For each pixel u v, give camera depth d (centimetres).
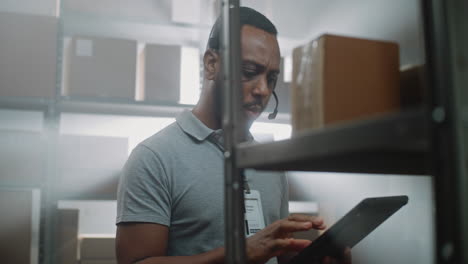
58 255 227
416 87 81
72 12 240
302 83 76
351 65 73
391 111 75
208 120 135
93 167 236
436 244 55
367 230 102
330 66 72
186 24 250
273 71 117
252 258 100
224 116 81
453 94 56
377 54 75
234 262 75
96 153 238
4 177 223
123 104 239
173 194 126
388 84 75
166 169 126
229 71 81
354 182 257
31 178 226
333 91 71
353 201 257
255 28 116
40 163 228
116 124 285
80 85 234
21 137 228
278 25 261
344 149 59
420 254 228
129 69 241
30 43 229
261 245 100
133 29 264
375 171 88
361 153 60
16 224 221
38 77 228
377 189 249
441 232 55
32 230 245
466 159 55
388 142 54
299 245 99
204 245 125
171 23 249
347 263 103
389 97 75
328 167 78
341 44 73
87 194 234
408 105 82
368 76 74
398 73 77
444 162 55
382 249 237
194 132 133
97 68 237
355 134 58
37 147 228
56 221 227
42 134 230
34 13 241
